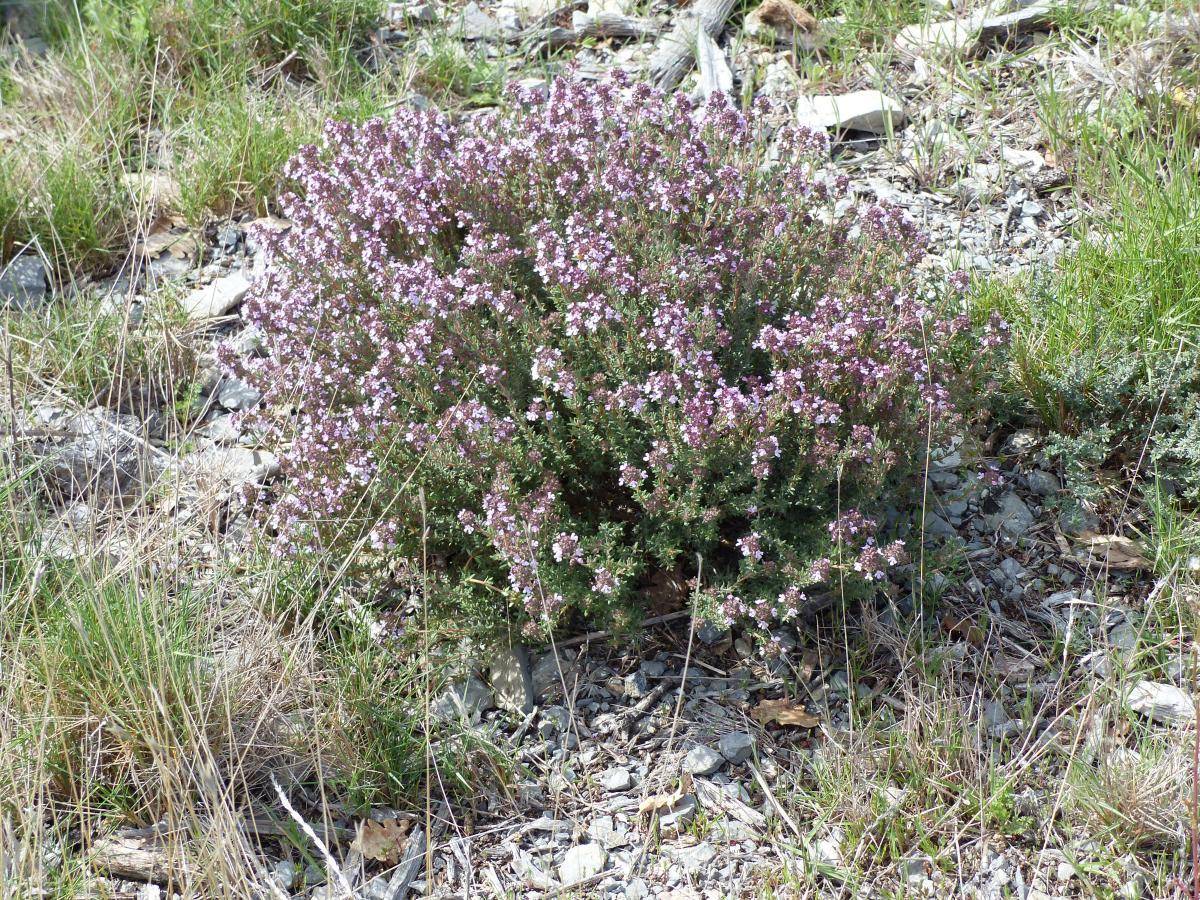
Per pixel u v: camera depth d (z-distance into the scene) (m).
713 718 1.24
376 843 1.17
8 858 1.08
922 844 1.14
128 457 1.43
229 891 1.07
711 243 1.33
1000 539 1.35
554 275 1.26
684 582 1.30
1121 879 1.11
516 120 1.49
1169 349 1.41
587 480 1.29
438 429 1.25
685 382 1.22
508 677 1.27
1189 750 1.14
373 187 1.41
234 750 1.18
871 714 1.21
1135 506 1.36
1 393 1.46
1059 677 1.24
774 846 1.15
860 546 1.24
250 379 1.37
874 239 1.35
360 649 1.27
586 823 1.18
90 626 1.19
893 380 1.24
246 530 1.34
